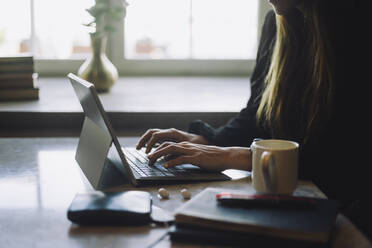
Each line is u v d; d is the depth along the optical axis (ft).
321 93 4.33
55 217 3.40
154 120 6.74
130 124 6.75
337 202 3.22
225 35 9.52
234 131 5.15
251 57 9.62
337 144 4.41
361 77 4.39
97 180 3.94
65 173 4.39
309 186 4.02
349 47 4.38
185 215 2.98
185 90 8.23
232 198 3.11
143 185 3.99
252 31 9.49
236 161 4.28
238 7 9.41
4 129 6.81
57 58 9.45
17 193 3.89
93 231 3.15
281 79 4.56
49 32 9.32
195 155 4.25
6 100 7.43
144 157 4.71
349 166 4.44
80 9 9.23
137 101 7.33
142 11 9.35
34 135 6.61
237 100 7.45
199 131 5.22
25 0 9.15
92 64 7.89
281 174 3.43
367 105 4.39
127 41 9.50
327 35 4.32
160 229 3.17
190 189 3.92
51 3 9.21
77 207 3.26
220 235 2.90
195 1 9.36
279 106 4.55
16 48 9.30
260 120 4.92
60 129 6.82
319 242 2.77
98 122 4.14
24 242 3.01
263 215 2.98
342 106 4.38
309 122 4.38
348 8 4.38
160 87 8.50
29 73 7.49
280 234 2.82
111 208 3.23
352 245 2.94
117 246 2.93
